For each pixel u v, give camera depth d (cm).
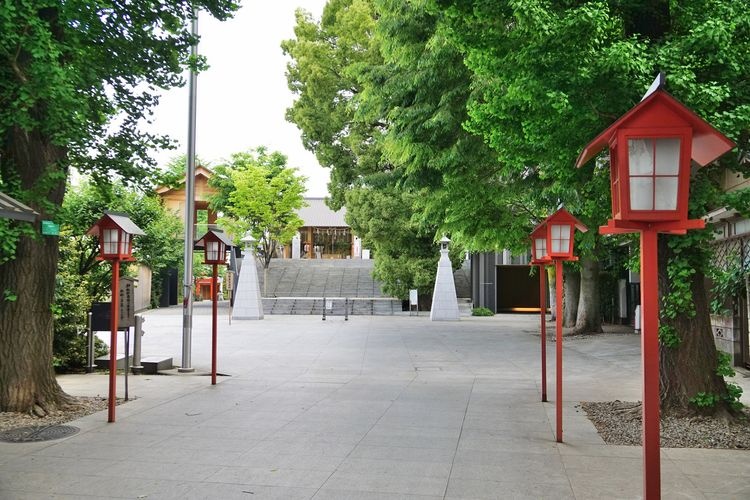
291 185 4112
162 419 849
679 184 380
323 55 3219
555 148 811
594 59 712
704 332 808
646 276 386
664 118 379
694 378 798
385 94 1745
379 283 4400
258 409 924
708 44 693
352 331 2428
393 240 3416
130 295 1009
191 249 1342
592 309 2295
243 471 609
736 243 1425
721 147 397
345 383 1191
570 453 675
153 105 995
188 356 1327
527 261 3719
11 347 870
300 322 2916
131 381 1202
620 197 387
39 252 892
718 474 595
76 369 1348
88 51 876
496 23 809
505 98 812
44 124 762
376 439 739
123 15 891
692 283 809
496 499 529
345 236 6162
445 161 1484
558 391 730
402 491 550
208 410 914
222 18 962
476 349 1828
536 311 4066
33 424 811
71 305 1305
